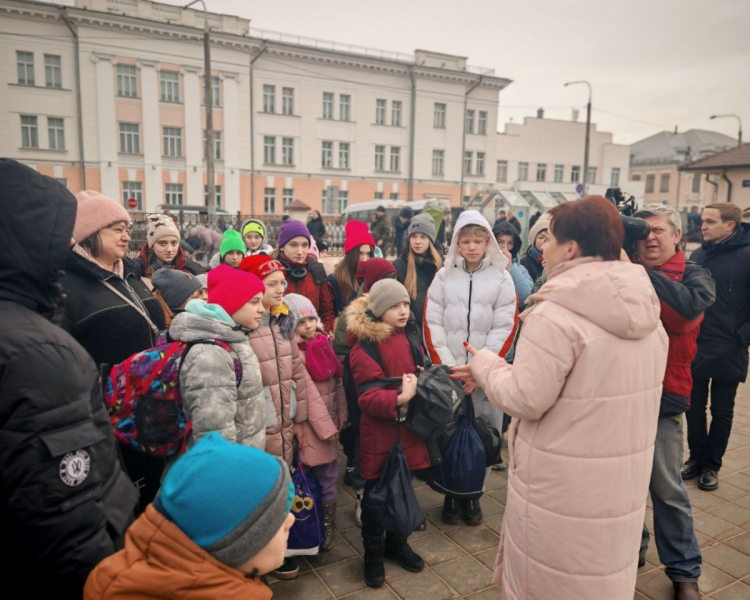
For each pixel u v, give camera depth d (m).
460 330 3.41
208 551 1.10
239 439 2.12
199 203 28.91
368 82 33.09
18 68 25.30
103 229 2.41
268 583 2.71
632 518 1.72
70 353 1.32
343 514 3.39
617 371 1.64
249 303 2.26
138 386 1.99
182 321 2.05
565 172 44.72
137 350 2.45
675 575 2.57
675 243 2.67
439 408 2.63
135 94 27.19
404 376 2.74
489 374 1.92
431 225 4.13
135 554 1.15
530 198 22.64
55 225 1.39
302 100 31.39
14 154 25.55
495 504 3.54
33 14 24.89
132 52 26.67
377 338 2.81
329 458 2.88
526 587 1.78
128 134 27.39
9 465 1.18
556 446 1.70
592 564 1.69
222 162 29.34
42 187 1.39
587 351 1.63
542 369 1.67
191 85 28.16
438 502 3.56
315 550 2.73
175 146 28.33
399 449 2.74
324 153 32.72
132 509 1.49
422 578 2.75
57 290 1.43
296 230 4.14
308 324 2.90
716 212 3.62
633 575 1.77
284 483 1.18
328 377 2.92
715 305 3.60
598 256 1.73
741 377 3.61
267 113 30.45
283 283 2.66
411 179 34.88
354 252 4.46
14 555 1.25
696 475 3.92
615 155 46.06
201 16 28.33
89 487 1.28
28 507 1.19
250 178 30.25
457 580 2.74
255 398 2.17
